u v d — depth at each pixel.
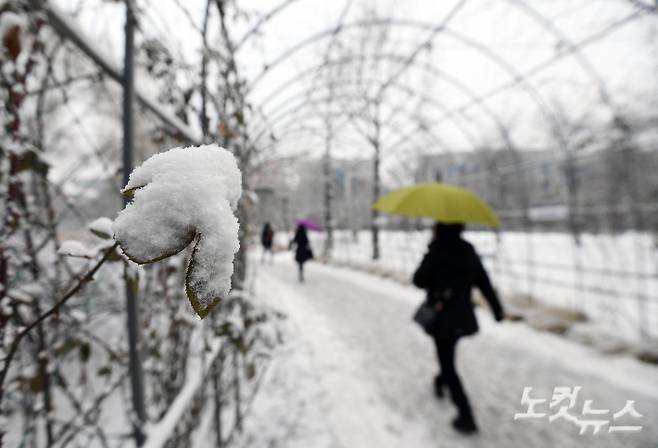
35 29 0.82
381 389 3.00
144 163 0.34
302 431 2.38
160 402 1.64
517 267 7.61
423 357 3.71
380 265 10.26
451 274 2.44
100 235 0.76
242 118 1.85
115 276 1.63
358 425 2.47
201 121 1.58
